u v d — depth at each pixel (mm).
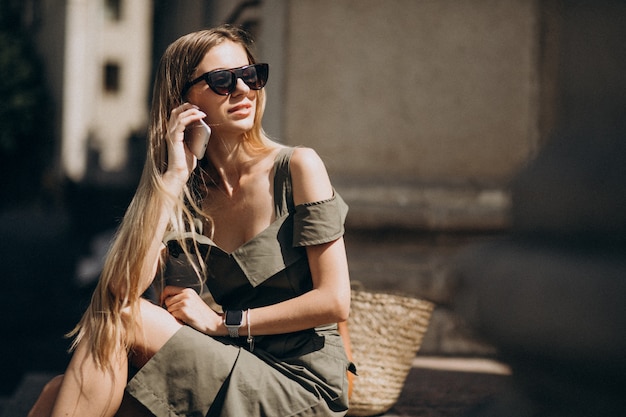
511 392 678
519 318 633
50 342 7703
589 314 587
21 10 27750
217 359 1948
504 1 5043
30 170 27484
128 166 33375
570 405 617
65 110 28922
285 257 2074
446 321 4238
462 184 4906
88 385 1875
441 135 5062
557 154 644
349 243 4707
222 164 2213
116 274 1967
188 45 2219
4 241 16031
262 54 6031
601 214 597
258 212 2129
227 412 1899
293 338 2084
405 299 2621
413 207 4707
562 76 667
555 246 626
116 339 1898
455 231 4629
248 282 2109
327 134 5055
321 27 5074
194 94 2205
